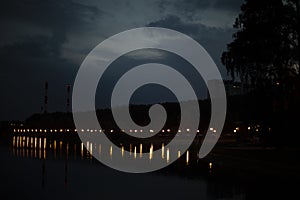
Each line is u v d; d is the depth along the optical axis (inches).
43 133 5772.6
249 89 1770.4
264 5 1627.7
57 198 959.0
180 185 1158.3
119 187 1135.0
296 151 1616.6
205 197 944.9
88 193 1026.7
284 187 1042.7
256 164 1419.8
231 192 1001.5
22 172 1560.0
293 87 1585.9
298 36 1573.6
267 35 1592.0
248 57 1653.5
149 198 943.0
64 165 1843.0
